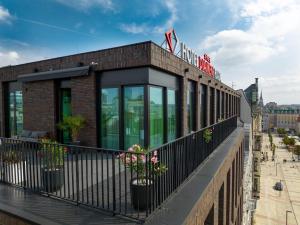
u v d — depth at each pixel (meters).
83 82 9.38
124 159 3.95
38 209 4.06
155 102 8.84
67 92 10.59
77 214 3.87
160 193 4.04
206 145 7.68
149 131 8.19
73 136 9.19
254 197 39.75
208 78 15.35
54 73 10.12
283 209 38.59
